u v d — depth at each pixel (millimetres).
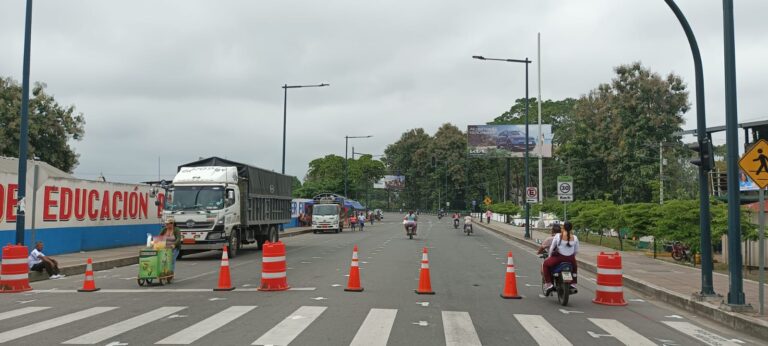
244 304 12055
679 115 56250
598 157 63938
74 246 24562
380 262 21812
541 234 42438
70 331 9367
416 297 13180
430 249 29516
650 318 11258
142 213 30344
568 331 9742
